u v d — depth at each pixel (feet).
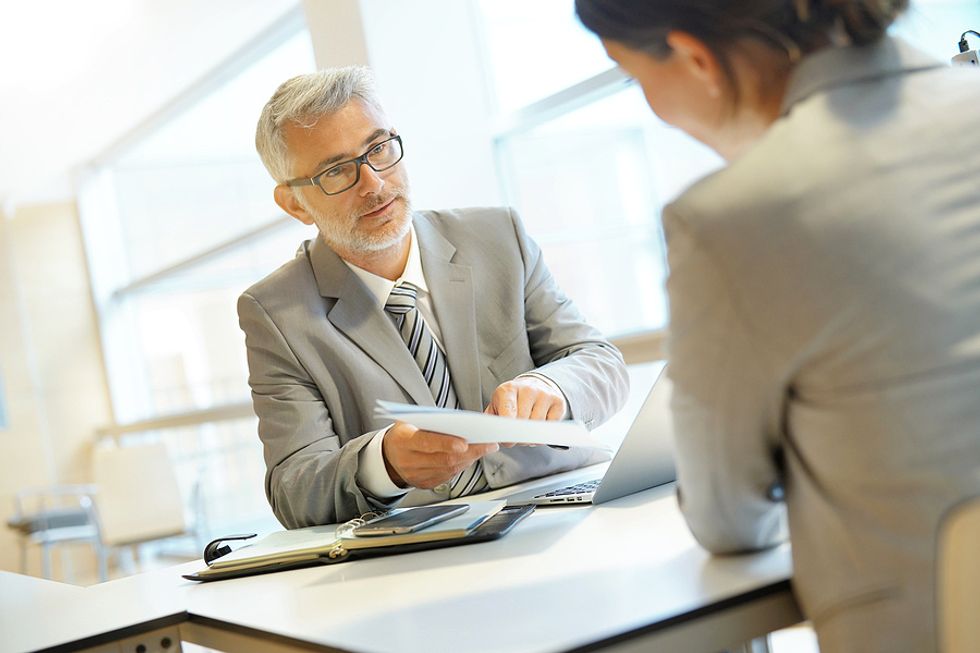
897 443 2.58
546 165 11.94
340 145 6.00
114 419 25.02
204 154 19.88
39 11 14.28
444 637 2.91
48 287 24.91
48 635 3.96
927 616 2.56
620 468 4.64
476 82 12.32
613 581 3.24
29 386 24.54
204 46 16.97
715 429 2.86
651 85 3.18
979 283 2.62
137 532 20.12
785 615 2.96
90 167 24.63
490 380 6.40
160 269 22.71
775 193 2.67
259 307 6.14
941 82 2.87
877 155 2.68
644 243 10.97
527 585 3.40
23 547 21.90
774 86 2.99
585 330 6.69
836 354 2.62
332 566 4.46
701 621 2.82
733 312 2.69
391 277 6.36
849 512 2.69
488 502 5.10
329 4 12.30
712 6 2.90
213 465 21.36
